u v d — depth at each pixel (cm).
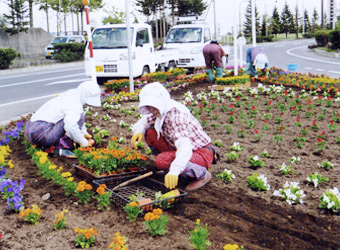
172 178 392
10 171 511
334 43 3503
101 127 744
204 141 445
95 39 1400
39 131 542
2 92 1412
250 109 890
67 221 382
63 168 519
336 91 1027
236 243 347
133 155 492
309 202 425
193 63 1694
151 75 1301
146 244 341
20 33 3947
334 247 346
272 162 553
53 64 2848
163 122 429
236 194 443
